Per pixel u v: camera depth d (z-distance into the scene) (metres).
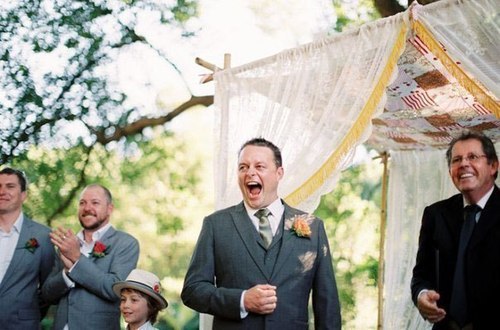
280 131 4.89
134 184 11.82
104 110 11.13
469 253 3.65
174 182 12.02
